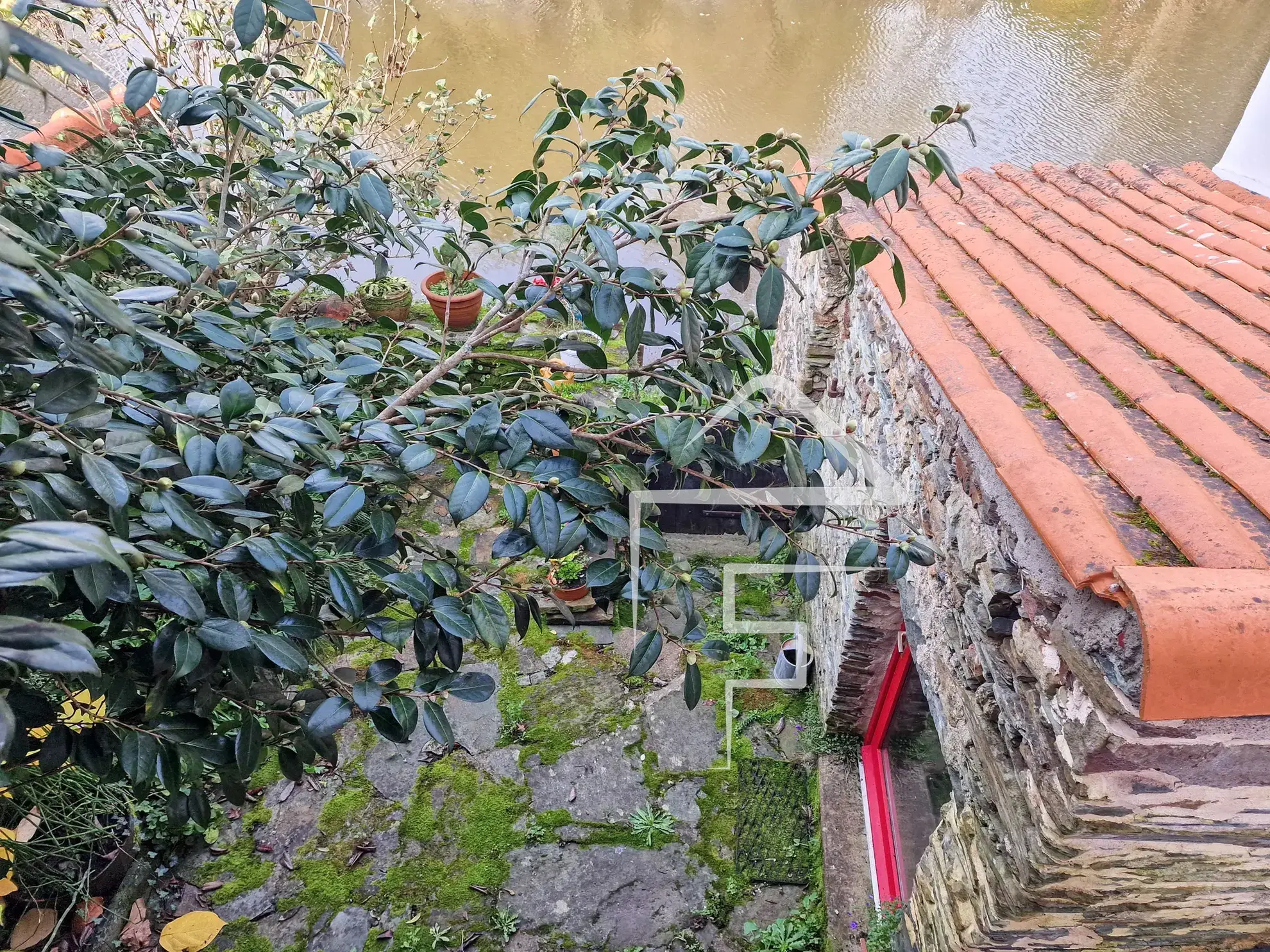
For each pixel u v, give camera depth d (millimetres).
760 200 1600
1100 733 1562
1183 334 2486
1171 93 8859
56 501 1275
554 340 2064
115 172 2312
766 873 3764
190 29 4355
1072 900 1915
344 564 1855
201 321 1801
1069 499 1638
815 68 9406
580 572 4594
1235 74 9164
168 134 2838
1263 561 1469
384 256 2889
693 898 3666
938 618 2609
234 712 2158
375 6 9531
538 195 2004
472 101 5555
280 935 3445
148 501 1470
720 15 10445
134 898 3420
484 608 1767
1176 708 1283
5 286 881
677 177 1826
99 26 4688
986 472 2104
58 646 844
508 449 1702
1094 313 2711
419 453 1649
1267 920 1989
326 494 1804
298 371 2186
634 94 2129
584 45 9797
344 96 5074
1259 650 1235
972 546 2211
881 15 10414
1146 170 4270
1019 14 10422
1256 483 1703
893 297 2943
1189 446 1905
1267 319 2541
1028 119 8422
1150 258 3109
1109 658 1474
